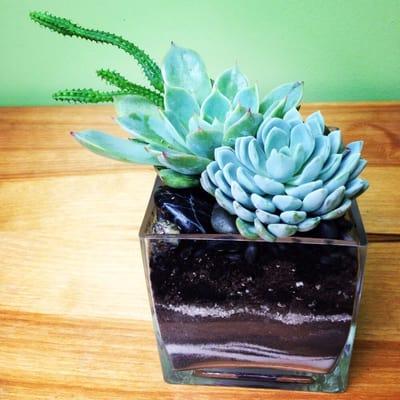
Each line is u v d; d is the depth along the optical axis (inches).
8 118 25.8
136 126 13.7
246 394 15.1
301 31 23.5
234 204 11.6
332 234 12.4
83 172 22.6
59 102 26.9
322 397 14.9
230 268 12.9
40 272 18.8
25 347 16.6
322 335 13.7
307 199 11.5
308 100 25.4
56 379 15.7
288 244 12.5
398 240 18.6
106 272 18.7
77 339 16.7
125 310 17.5
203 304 13.5
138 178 22.2
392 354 15.7
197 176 13.4
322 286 12.9
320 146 12.4
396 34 23.3
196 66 14.6
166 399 15.1
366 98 25.2
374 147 22.2
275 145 12.3
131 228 20.1
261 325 13.7
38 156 23.5
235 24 23.6
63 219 20.6
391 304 17.0
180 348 14.6
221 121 13.7
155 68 15.2
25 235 20.1
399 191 20.3
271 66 24.5
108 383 15.6
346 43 23.7
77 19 23.9
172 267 13.0
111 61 25.1
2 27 24.5
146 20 23.8
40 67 25.6
